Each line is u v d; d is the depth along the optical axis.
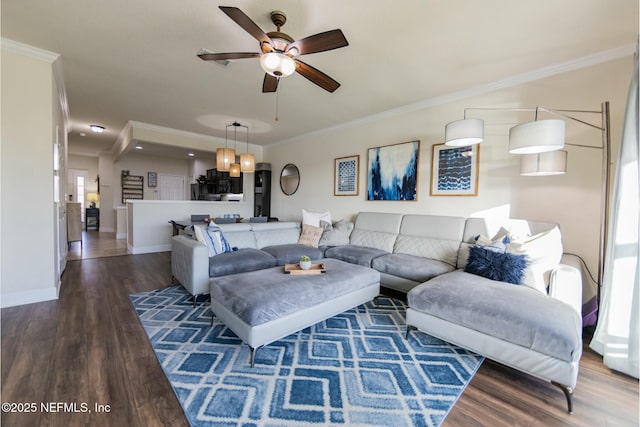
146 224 5.42
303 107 4.07
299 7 1.95
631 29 2.15
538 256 2.24
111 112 4.40
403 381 1.72
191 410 1.45
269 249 3.67
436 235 3.41
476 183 3.31
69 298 2.96
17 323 2.36
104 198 8.51
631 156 1.88
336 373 1.79
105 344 2.07
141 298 3.01
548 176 2.81
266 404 1.50
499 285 2.15
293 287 2.16
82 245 5.99
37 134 2.73
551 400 1.58
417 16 2.03
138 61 2.79
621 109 2.43
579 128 2.64
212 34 2.33
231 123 4.96
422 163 3.82
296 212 5.98
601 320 2.07
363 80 3.12
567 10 1.94
